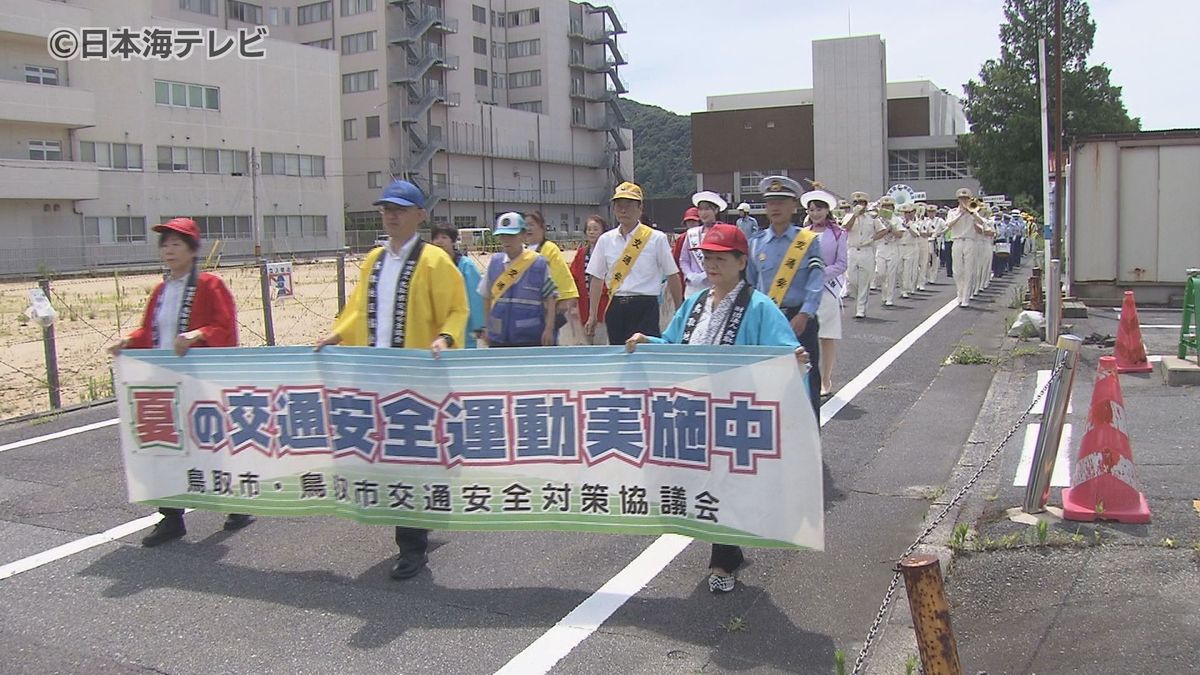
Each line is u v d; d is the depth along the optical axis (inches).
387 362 195.3
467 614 182.2
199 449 215.2
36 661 167.0
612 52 3159.5
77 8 1718.8
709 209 391.5
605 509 186.4
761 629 173.2
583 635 171.8
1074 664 153.2
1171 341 446.0
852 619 176.4
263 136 2076.8
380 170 2479.1
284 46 2116.1
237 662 165.2
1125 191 583.2
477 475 192.2
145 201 1847.9
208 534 231.5
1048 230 476.1
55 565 212.4
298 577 202.8
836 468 273.6
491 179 2787.9
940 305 719.7
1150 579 179.9
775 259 262.2
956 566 193.6
